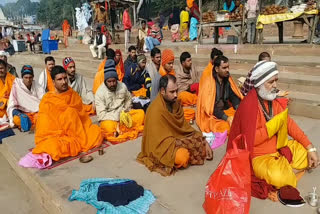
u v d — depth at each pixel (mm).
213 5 30531
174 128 3068
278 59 6379
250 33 7953
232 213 2035
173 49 9531
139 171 3068
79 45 15406
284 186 2418
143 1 24109
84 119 3811
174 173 2980
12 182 3484
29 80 4621
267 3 23297
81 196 2537
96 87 5902
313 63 5680
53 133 3465
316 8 6594
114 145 3832
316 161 2605
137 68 6254
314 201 2348
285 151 2670
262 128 2521
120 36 15141
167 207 2406
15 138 4188
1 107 4746
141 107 4918
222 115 4152
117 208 2346
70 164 3297
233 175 2066
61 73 3479
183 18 13656
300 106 4918
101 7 14180
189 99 5297
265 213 2273
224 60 4020
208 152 3240
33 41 19531
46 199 2852
